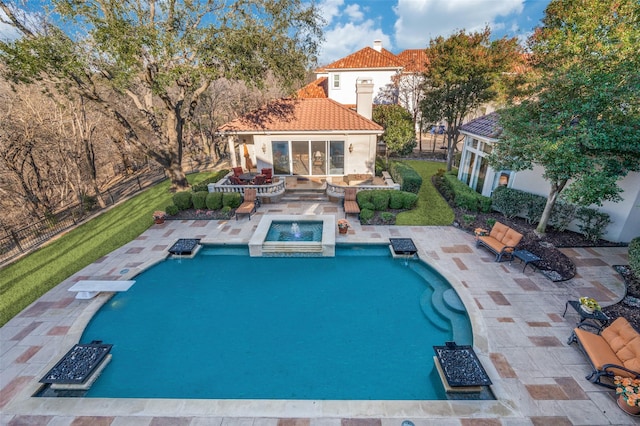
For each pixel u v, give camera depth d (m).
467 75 20.36
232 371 7.66
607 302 9.41
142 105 20.09
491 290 10.14
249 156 22.83
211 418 6.32
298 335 8.80
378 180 20.55
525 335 8.25
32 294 10.55
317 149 20.55
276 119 20.30
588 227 12.88
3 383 7.16
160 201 19.41
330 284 11.16
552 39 14.00
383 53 36.91
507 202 15.04
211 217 16.52
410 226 15.08
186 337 8.80
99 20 13.52
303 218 15.37
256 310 9.86
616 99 9.28
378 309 9.83
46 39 13.20
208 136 34.91
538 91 11.82
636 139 9.31
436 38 21.84
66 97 16.78
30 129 17.97
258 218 16.38
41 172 21.94
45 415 6.41
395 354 8.11
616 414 6.15
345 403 6.62
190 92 20.77
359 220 15.81
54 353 8.04
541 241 12.93
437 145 37.25
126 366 7.85
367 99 21.31
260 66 16.55
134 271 11.82
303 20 17.36
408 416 6.28
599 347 7.13
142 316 9.67
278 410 6.48
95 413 6.44
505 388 6.78
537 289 10.15
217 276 11.76
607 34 12.28
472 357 7.36
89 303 10.04
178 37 15.59
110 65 15.76
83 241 14.47
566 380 6.93
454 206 17.31
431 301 10.11
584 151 10.69
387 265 12.29
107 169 31.89
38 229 16.02
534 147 10.66
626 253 12.09
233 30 15.38
